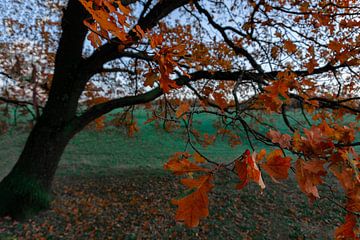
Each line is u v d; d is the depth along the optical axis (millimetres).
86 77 5410
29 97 6906
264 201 7129
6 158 11883
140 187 8102
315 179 731
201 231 5602
